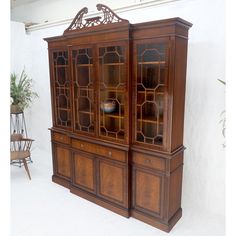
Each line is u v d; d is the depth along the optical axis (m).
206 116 2.44
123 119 2.38
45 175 3.53
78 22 2.57
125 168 2.42
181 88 2.21
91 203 2.78
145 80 2.21
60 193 3.01
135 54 2.21
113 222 2.43
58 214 2.57
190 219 2.46
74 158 2.91
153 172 2.27
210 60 2.33
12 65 4.11
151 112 2.23
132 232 2.27
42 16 4.37
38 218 2.50
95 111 2.58
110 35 2.29
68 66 2.78
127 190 2.45
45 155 4.30
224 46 2.23
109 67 2.39
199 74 2.41
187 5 2.39
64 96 3.06
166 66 2.04
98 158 2.64
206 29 2.30
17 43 4.14
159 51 2.08
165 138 2.15
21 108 3.95
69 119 3.04
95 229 2.32
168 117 2.11
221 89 2.31
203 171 2.54
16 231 2.29
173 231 2.28
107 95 2.47
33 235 2.24
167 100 2.09
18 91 3.87
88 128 2.71
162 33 2.01
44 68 4.10
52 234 2.26
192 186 2.64
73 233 2.27
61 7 3.96
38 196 2.93
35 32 4.13
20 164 3.81
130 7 2.81
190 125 2.55
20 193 3.00
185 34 2.14
